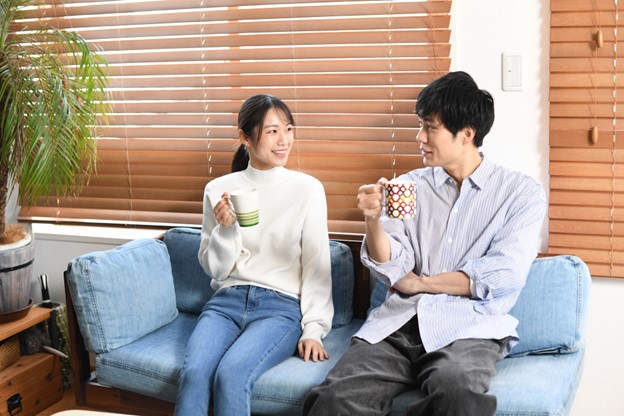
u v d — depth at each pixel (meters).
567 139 2.75
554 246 2.84
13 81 2.88
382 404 2.27
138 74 3.28
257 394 2.45
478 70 2.81
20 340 3.21
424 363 2.31
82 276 2.72
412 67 2.88
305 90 3.03
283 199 2.78
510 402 2.16
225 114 3.18
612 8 2.62
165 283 2.96
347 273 2.88
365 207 2.33
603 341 2.84
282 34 3.03
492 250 2.37
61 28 3.34
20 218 3.58
